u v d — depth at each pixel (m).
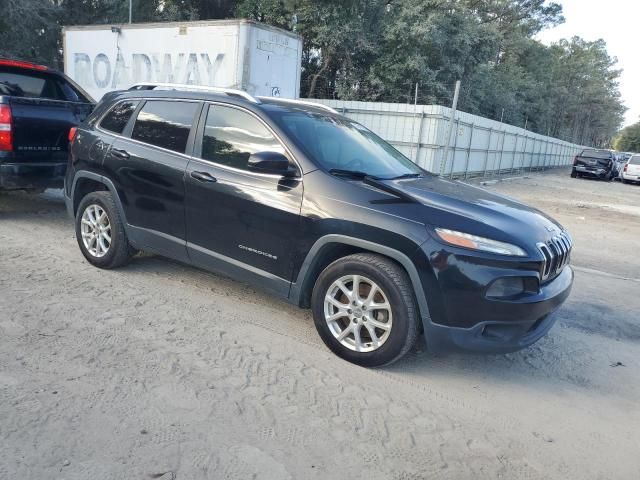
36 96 7.65
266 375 3.65
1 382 3.28
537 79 52.62
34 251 5.82
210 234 4.48
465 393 3.70
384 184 3.98
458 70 27.45
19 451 2.70
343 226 3.78
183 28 11.66
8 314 4.21
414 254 3.55
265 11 24.62
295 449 2.92
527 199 16.23
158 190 4.76
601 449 3.21
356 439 3.06
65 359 3.62
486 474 2.88
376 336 3.81
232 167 4.38
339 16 23.77
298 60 12.43
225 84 11.27
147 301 4.72
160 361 3.71
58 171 6.89
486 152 22.83
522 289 3.58
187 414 3.14
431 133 17.20
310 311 4.81
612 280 7.00
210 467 2.72
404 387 3.68
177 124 4.81
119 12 23.11
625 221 13.00
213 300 4.87
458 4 28.11
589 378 4.11
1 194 8.58
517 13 47.22
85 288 4.88
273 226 4.09
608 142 116.56
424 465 2.90
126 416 3.06
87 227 5.44
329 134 4.58
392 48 24.98
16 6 18.50
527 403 3.66
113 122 5.29
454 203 3.89
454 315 3.54
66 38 13.93
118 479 2.58
